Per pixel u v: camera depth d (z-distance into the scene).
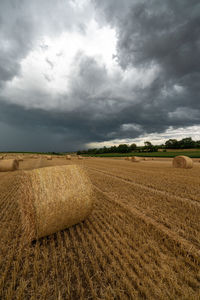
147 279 2.22
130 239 3.26
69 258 2.72
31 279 2.28
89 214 4.15
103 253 2.86
